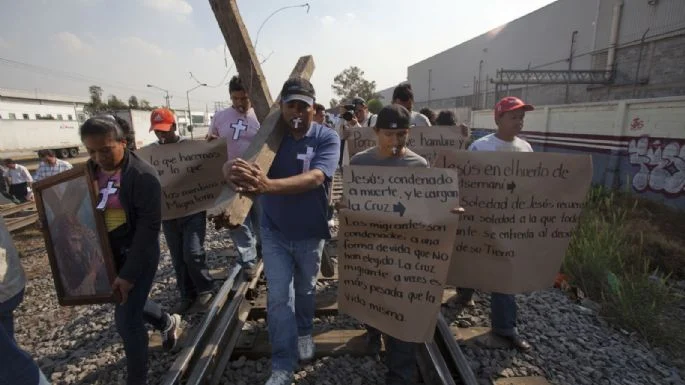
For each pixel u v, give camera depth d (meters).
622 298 3.99
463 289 3.90
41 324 4.30
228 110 4.36
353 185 2.38
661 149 8.62
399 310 2.44
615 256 5.18
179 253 3.96
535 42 34.72
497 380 2.86
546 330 3.55
